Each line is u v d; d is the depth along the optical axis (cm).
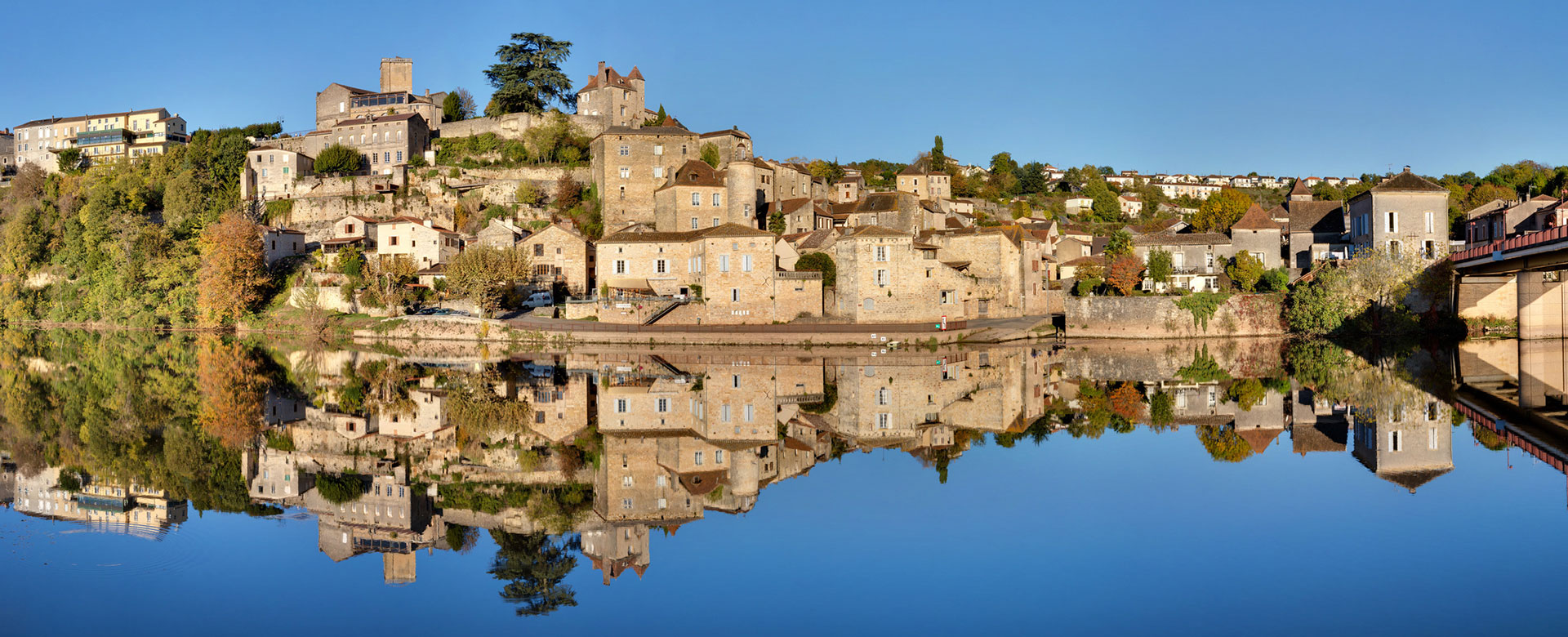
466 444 4488
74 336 12106
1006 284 11256
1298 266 12006
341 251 12662
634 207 13038
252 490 3541
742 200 12488
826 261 10475
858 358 8462
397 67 17325
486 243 11969
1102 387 6297
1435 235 10294
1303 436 4344
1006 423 4888
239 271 12469
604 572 2631
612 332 9638
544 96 16225
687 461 4084
